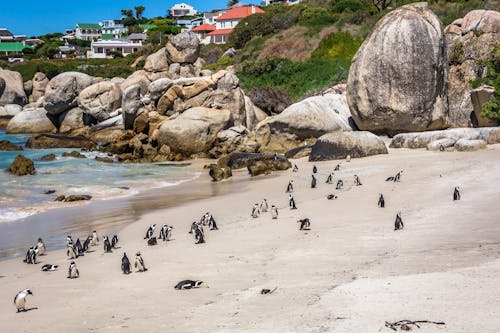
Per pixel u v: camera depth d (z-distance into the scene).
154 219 25.25
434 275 13.17
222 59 85.12
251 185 33.16
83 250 20.08
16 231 23.91
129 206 28.59
